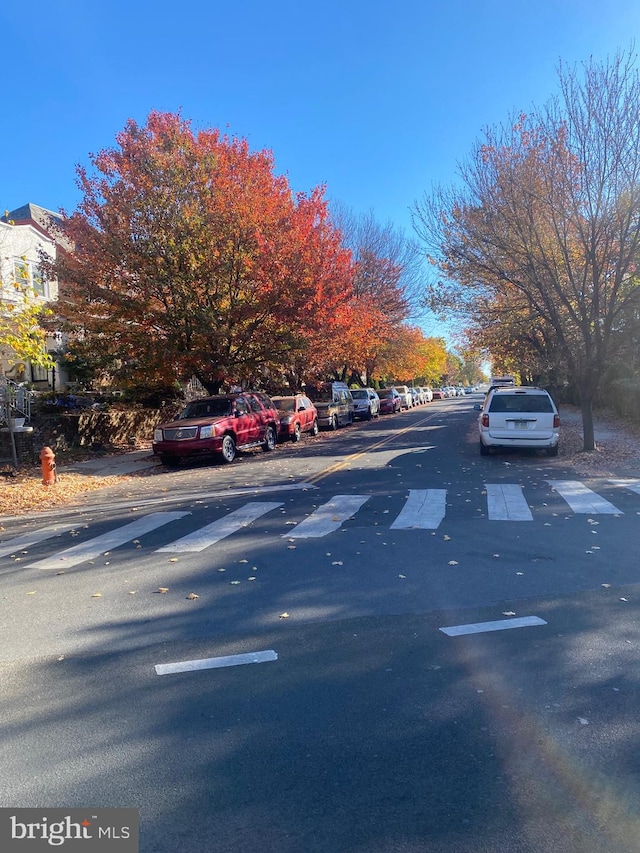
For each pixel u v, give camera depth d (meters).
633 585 6.06
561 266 16.69
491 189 16.59
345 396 31.30
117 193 19.30
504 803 3.04
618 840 2.79
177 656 4.86
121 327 20.28
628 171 14.41
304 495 11.38
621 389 25.16
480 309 19.52
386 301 41.03
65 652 5.04
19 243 23.52
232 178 20.19
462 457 16.00
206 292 19.83
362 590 6.16
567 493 10.62
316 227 22.56
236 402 19.16
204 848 2.82
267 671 4.54
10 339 13.56
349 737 3.65
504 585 6.17
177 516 10.19
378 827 2.90
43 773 3.41
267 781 3.27
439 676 4.35
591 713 3.81
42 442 19.91
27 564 7.88
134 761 3.49
